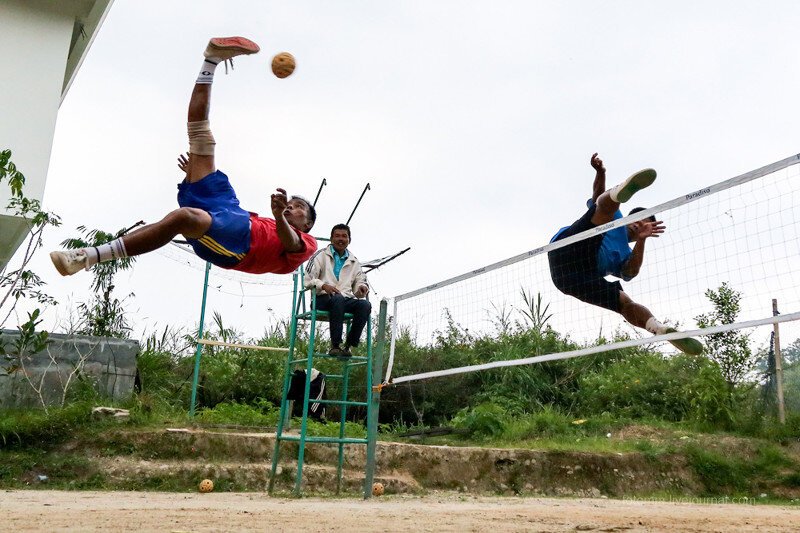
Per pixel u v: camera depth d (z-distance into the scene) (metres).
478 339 17.92
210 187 4.96
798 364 15.12
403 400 16.64
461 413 15.30
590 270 6.11
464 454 10.82
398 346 17.14
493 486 10.58
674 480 11.41
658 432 13.49
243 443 9.53
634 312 6.06
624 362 16.91
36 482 8.07
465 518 4.92
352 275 8.06
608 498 10.40
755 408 14.05
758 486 11.41
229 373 13.71
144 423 9.70
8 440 8.65
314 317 7.89
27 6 11.70
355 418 15.53
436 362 17.02
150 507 5.47
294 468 9.17
